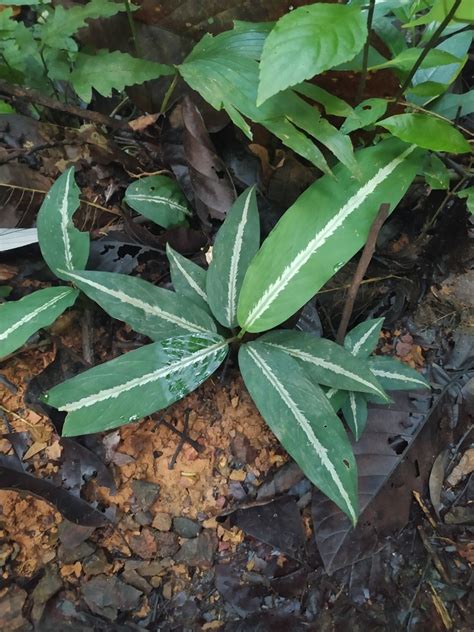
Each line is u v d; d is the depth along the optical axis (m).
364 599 0.35
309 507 0.37
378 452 0.38
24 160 0.41
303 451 0.30
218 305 0.35
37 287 0.39
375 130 0.37
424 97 0.37
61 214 0.36
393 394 0.39
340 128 0.35
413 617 0.35
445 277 0.42
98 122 0.42
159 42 0.42
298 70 0.25
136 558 0.35
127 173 0.42
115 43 0.43
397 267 0.42
